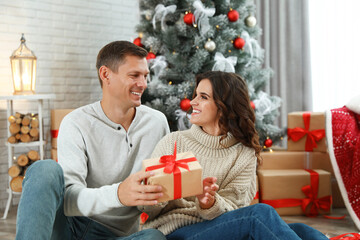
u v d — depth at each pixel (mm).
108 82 1500
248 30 3199
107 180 1513
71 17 3611
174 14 2979
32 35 3402
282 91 4016
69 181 1367
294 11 3955
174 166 1178
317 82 3902
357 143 2502
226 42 2941
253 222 1173
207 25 2811
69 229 1445
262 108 3135
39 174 1191
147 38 3027
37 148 3463
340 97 3754
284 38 3980
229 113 1452
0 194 3291
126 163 1532
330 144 2582
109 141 1516
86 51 3715
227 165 1432
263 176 2818
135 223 1596
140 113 1592
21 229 1113
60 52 3561
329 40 3795
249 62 3076
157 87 2869
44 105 3490
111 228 1490
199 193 1188
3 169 3301
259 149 1476
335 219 2764
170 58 2859
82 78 3699
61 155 1448
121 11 3934
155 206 1344
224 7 3002
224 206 1291
